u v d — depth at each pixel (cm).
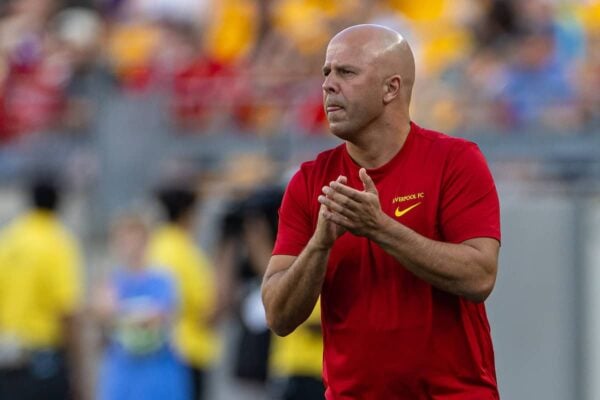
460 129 3762
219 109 4081
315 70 4122
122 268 3100
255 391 3416
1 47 4472
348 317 1541
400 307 1520
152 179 3984
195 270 3156
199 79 4112
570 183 3650
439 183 1512
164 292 3080
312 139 3897
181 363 3125
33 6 4784
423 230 1511
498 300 3519
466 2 4441
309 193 1570
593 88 3869
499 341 3516
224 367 3519
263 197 3044
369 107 1495
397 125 1521
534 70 3975
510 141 3728
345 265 1534
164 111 4053
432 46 4256
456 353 1530
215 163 3969
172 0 4850
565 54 4188
